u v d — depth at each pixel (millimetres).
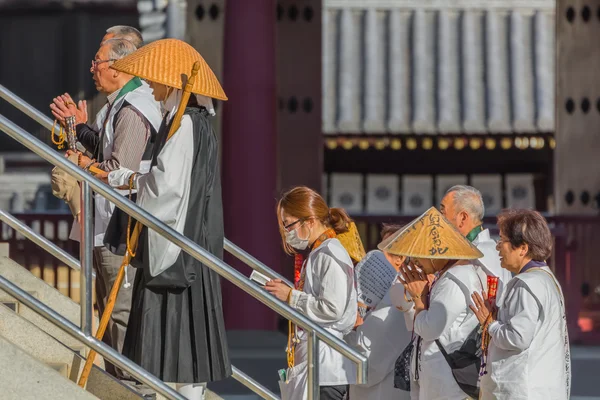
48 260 34438
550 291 13844
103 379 14664
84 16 50188
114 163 15086
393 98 56000
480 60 57781
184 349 13508
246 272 34375
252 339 33594
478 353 14367
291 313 13258
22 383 12758
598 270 37875
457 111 55188
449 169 55906
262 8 34906
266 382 29781
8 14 50281
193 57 13891
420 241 14219
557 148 41156
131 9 49781
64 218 35125
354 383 14836
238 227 34500
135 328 13625
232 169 34688
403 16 59281
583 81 41156
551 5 59125
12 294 13203
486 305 14062
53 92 50469
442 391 14352
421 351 14688
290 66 40875
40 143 13133
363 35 58469
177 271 13312
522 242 14156
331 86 56625
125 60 13758
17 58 50469
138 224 13625
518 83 56594
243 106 34719
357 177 56094
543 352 13758
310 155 40750
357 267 16188
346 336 16141
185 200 13414
